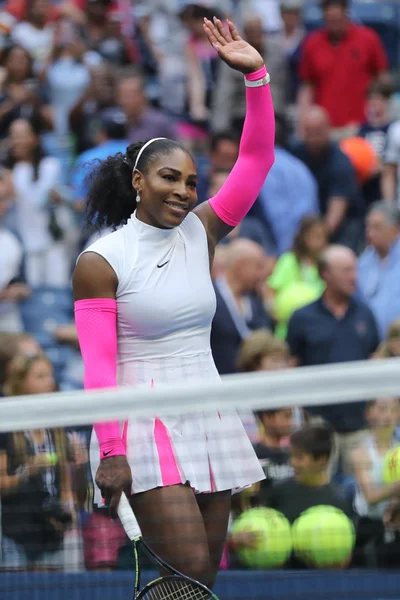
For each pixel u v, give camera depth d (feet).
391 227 84.17
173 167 38.42
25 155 93.97
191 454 38.27
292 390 37.37
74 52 111.86
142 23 122.21
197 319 38.96
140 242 38.70
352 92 112.68
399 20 137.18
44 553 47.39
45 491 47.26
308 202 93.09
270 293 84.48
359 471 49.78
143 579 47.32
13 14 120.37
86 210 41.65
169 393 37.14
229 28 41.42
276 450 48.70
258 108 41.19
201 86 113.39
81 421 37.55
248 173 41.11
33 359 64.49
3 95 107.04
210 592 35.24
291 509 47.80
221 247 80.12
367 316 76.33
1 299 89.45
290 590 45.62
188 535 37.22
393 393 37.01
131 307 38.24
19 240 91.25
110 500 36.86
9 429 38.45
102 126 99.91
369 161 101.91
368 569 46.37
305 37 116.06
